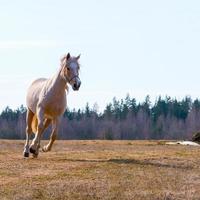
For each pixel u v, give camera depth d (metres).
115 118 103.69
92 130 94.06
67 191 14.30
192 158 19.22
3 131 89.88
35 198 13.77
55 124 19.03
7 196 13.87
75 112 107.44
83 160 18.83
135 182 15.27
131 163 18.00
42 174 16.28
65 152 21.98
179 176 16.12
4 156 20.42
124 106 110.19
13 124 93.44
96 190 14.39
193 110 102.88
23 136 89.06
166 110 110.12
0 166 17.66
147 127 96.56
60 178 15.65
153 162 18.19
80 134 92.62
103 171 16.61
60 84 18.47
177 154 20.69
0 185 14.87
